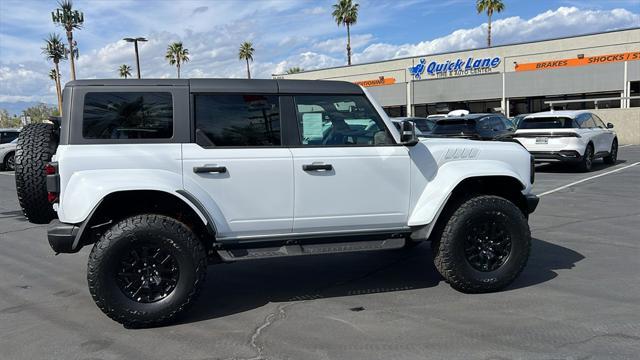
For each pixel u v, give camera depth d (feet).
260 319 15.05
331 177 15.70
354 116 16.21
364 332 13.85
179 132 14.78
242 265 20.81
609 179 42.93
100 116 14.40
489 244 16.72
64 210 14.01
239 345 13.25
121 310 14.12
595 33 107.34
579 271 18.74
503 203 16.58
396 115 142.31
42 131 16.16
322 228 15.90
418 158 16.51
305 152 15.53
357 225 16.17
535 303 15.66
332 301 16.44
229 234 15.24
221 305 16.34
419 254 21.89
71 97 14.34
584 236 23.93
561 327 13.82
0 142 75.61
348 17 175.42
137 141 14.53
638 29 102.27
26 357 12.82
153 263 14.52
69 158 14.02
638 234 24.06
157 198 14.84
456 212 16.40
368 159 15.98
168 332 14.24
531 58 116.37
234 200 15.06
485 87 123.75
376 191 16.14
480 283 16.46
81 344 13.53
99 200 13.80
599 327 13.75
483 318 14.60
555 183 41.78
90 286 14.03
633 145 85.40
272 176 15.25
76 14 114.42
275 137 15.52
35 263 22.06
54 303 16.89
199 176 14.74
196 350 13.01
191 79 15.15
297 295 17.12
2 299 17.34
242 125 15.28
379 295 16.89
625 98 88.38
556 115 47.83
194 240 14.57
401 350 12.69
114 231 14.12
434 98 132.67
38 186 15.66
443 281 18.22
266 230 15.47
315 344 13.17
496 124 49.55
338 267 20.29
